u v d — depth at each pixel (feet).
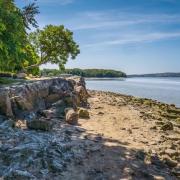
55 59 200.64
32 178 28.63
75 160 34.14
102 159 35.47
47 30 197.36
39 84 67.41
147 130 55.47
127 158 36.73
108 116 66.39
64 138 41.55
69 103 67.10
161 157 39.19
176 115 88.12
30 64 186.70
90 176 30.68
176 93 237.25
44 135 41.19
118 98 121.19
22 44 92.17
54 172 30.68
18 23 78.95
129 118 66.49
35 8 103.91
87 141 41.88
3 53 76.89
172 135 54.54
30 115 52.01
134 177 31.42
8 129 41.29
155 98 187.32
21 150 33.45
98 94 129.08
